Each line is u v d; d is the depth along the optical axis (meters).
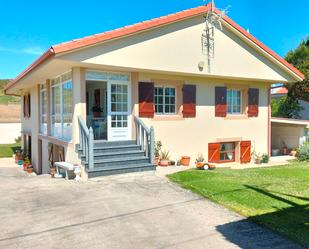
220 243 4.54
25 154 19.36
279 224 5.20
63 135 11.62
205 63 11.66
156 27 10.29
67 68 10.35
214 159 13.05
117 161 9.31
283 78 14.11
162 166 11.07
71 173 9.30
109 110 10.59
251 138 14.29
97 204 6.41
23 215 5.79
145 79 11.09
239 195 6.85
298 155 15.14
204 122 12.74
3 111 32.69
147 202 6.50
